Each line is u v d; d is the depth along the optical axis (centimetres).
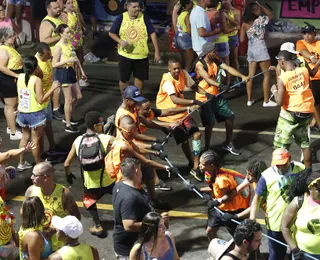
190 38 1761
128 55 1563
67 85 1484
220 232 1082
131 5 1527
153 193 1132
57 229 750
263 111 1623
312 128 1490
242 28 1617
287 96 1182
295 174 865
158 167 1006
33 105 1254
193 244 1051
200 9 1633
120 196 838
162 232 731
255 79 1862
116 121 1021
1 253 848
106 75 1948
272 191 869
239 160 1349
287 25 2159
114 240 877
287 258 956
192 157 1282
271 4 2183
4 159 1001
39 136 1279
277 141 1222
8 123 1478
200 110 1298
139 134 1067
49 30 1528
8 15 2184
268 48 2055
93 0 2223
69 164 1069
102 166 1035
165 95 1221
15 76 1403
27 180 1290
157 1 2219
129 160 850
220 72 1297
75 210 902
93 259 760
